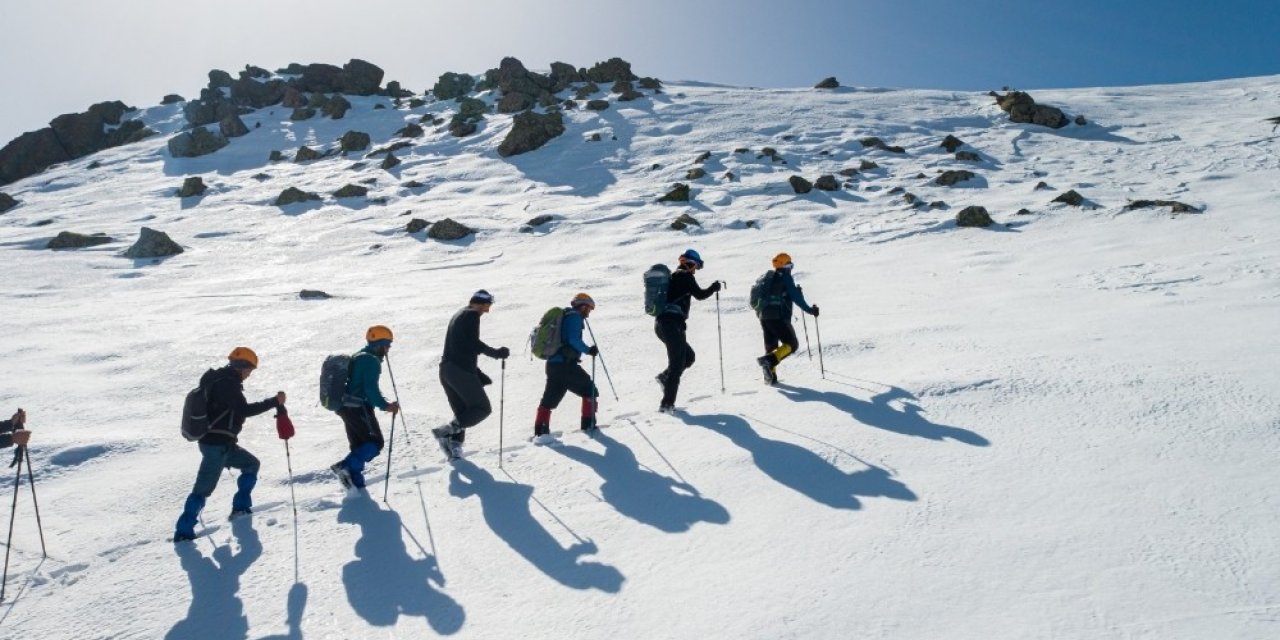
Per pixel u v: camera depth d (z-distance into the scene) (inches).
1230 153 1145.4
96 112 2495.1
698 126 1722.4
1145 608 147.3
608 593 176.6
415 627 171.0
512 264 915.4
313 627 175.5
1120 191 989.8
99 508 261.3
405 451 296.8
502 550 203.8
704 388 351.3
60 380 441.7
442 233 1085.1
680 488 231.3
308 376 441.7
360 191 1409.9
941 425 256.4
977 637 144.0
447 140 1836.9
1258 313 373.4
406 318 591.2
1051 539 176.9
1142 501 190.2
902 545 181.6
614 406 339.0
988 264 676.7
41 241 1187.9
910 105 1819.6
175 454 313.0
